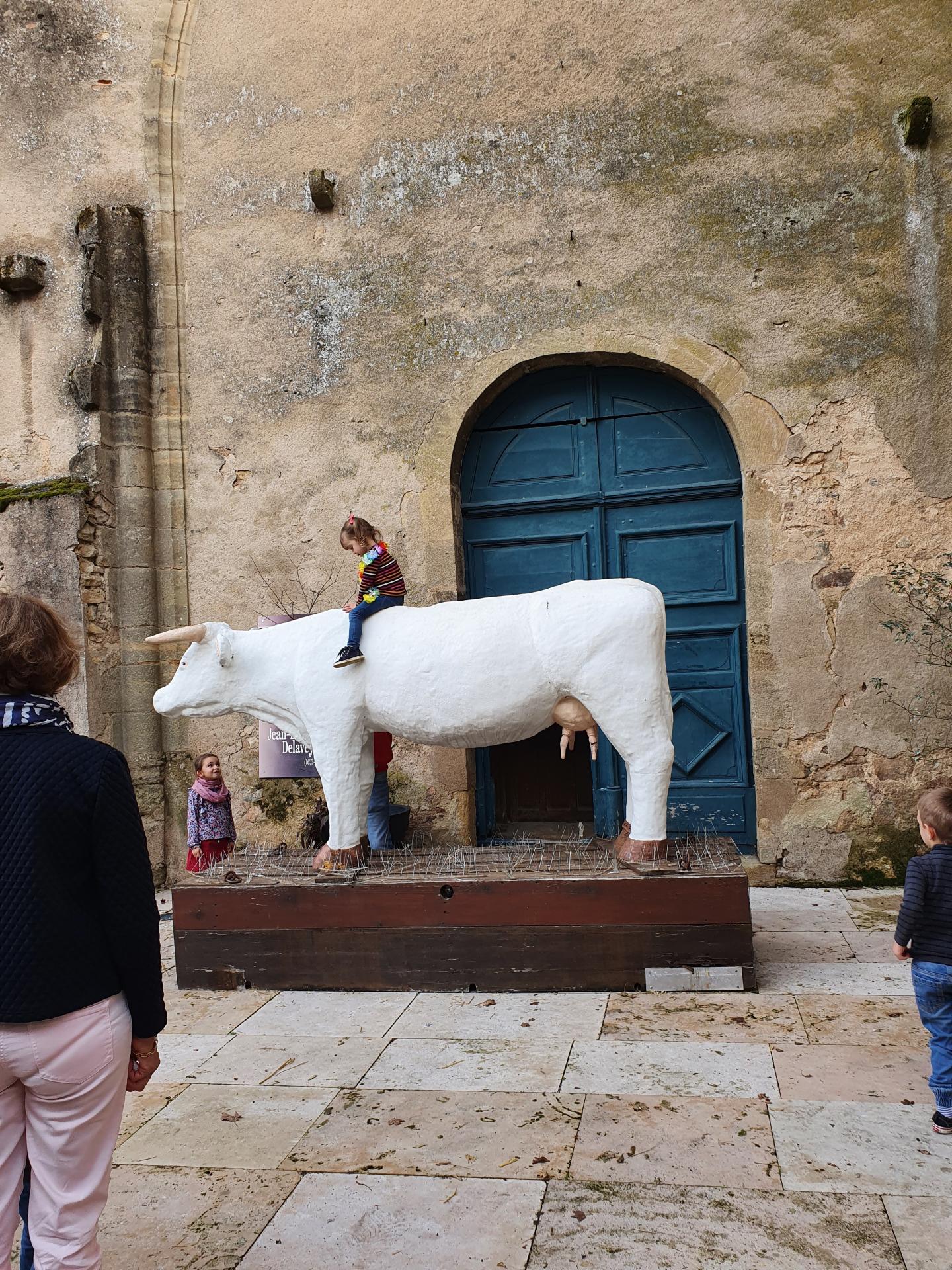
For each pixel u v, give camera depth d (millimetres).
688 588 6859
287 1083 3547
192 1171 2934
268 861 5094
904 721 6137
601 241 6715
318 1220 2633
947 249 6156
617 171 6695
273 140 7434
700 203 6555
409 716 4613
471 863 4734
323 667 4723
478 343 6930
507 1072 3523
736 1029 3809
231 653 4879
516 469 7152
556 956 4348
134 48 7738
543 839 7062
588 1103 3238
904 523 6176
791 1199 2615
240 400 7410
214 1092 3498
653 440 6922
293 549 7258
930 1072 3375
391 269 7125
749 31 6492
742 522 6746
